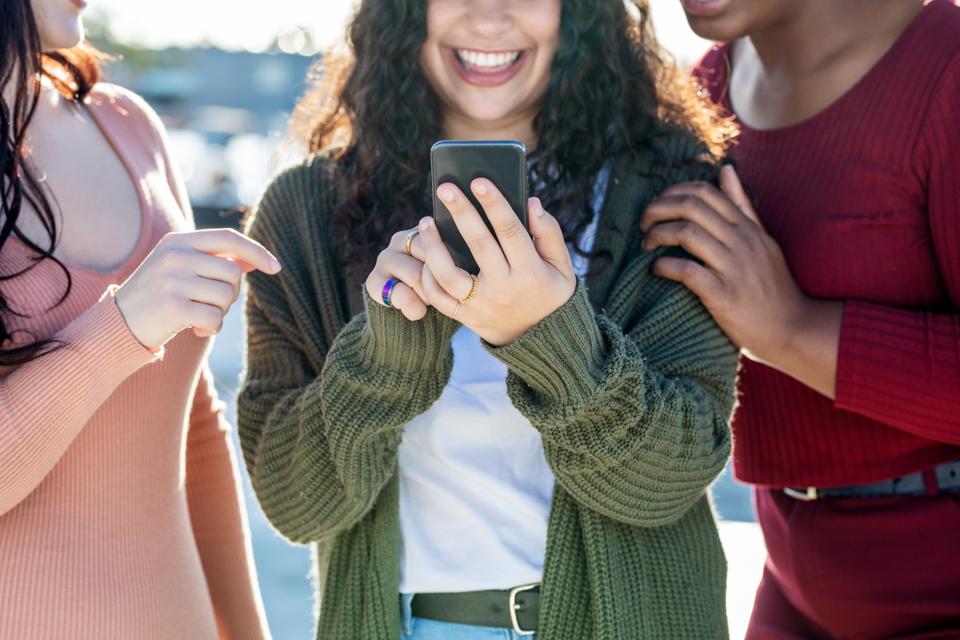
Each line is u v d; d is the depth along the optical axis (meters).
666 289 2.09
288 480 2.03
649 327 2.04
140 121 2.11
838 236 2.25
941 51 2.20
